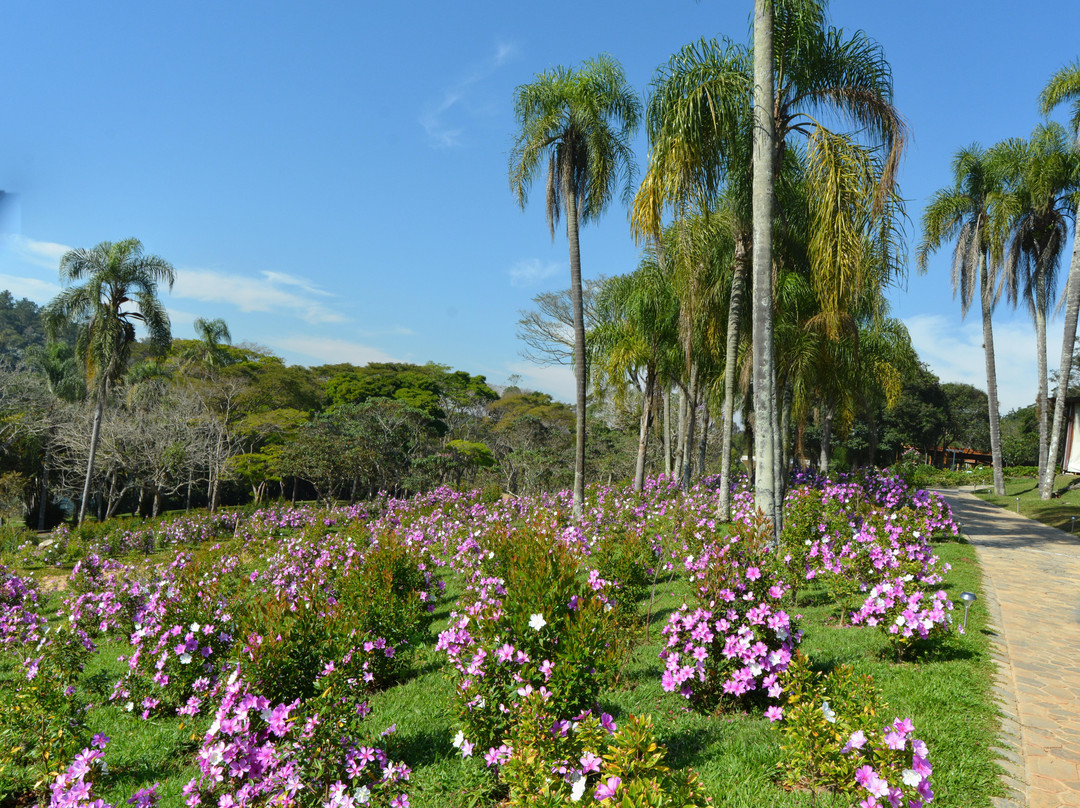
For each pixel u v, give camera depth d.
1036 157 20.36
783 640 4.59
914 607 5.40
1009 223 21.30
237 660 4.67
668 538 10.46
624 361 17.31
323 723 3.53
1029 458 40.25
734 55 10.15
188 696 5.47
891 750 2.90
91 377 23.69
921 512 12.55
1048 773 3.56
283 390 39.41
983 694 4.68
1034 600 7.88
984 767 3.57
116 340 23.45
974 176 22.44
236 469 29.14
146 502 33.66
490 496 20.72
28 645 7.17
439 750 4.27
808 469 22.58
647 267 15.81
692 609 4.80
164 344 24.44
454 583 9.91
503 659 3.94
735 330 12.02
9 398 30.17
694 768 3.71
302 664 4.46
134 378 34.00
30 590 10.57
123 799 3.92
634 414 30.95
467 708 3.87
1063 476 28.94
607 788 2.50
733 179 10.84
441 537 12.43
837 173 8.88
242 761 3.46
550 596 4.27
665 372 18.30
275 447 31.28
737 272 12.08
